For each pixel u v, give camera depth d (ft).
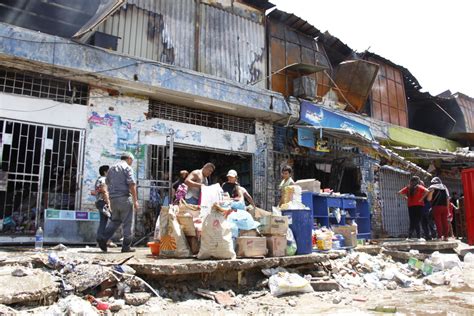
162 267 16.25
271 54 44.83
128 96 33.24
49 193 28.73
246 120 41.19
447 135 64.18
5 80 28.30
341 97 51.16
